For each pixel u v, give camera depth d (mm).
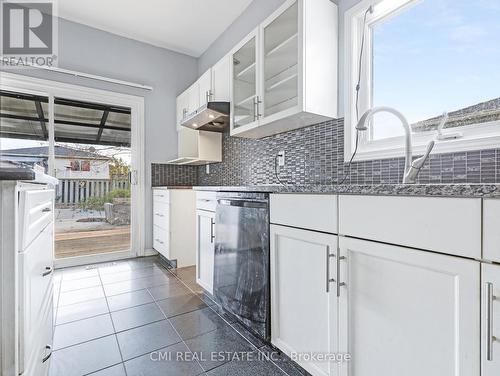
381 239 847
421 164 1126
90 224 3109
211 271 1932
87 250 3078
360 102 1689
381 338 865
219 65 2646
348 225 954
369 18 1648
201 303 1981
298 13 1646
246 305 1488
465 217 661
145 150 3385
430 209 729
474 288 646
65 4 2662
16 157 2744
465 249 661
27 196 752
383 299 856
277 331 1307
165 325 1668
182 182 3629
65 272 2709
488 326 623
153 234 3373
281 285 1281
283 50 1931
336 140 1794
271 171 2395
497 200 607
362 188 903
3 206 663
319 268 1076
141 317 1769
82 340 1503
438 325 725
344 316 968
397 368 821
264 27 1939
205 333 1581
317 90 1677
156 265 2947
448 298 704
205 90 2885
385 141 1570
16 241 677
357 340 938
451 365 699
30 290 803
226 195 1716
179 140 3529
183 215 2902
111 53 3146
